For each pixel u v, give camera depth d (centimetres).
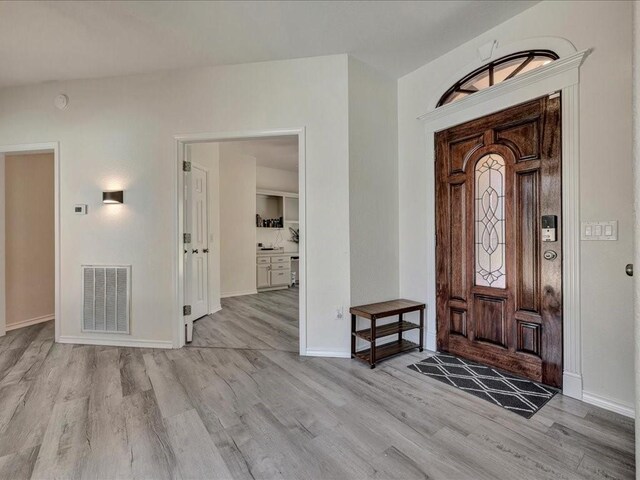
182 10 218
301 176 282
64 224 312
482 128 249
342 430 169
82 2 208
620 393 181
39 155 396
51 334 342
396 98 317
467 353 263
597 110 188
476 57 253
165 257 298
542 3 213
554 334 209
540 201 215
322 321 280
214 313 439
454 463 145
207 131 294
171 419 180
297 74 283
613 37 182
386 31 245
